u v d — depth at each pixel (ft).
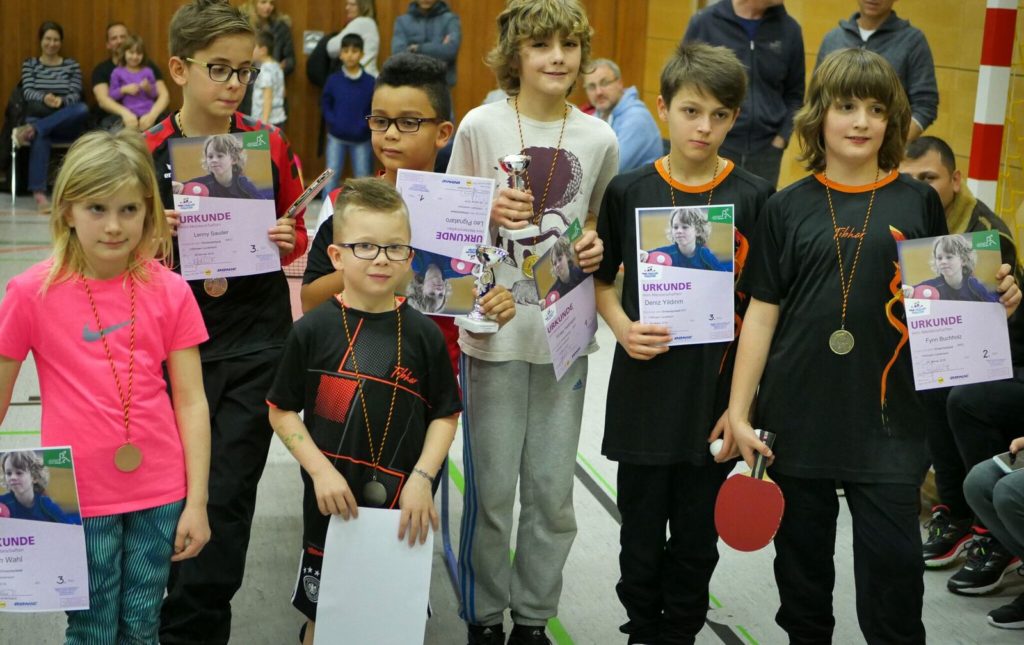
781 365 9.14
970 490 11.05
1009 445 12.30
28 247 28.25
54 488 7.54
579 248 9.52
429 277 9.80
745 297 9.70
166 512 8.04
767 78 19.60
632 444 9.62
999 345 8.95
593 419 18.03
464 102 39.52
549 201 9.86
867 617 9.09
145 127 35.17
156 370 8.07
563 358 9.51
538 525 10.21
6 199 35.68
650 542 9.83
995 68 15.19
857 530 9.11
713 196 9.56
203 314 9.71
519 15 9.48
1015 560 12.60
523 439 10.04
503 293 9.45
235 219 9.55
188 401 8.27
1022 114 18.51
